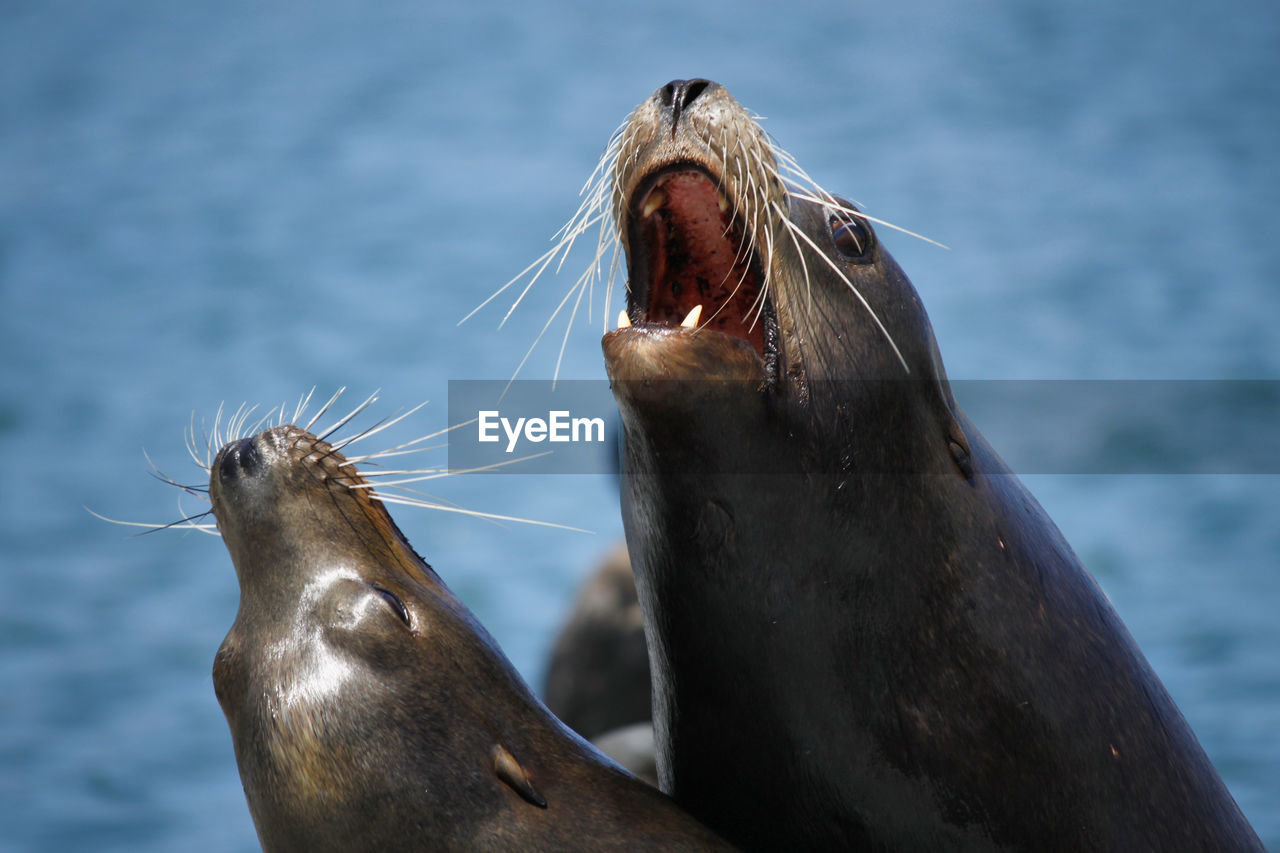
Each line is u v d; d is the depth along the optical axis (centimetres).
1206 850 1656
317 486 1585
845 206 1642
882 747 1532
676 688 1588
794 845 1585
